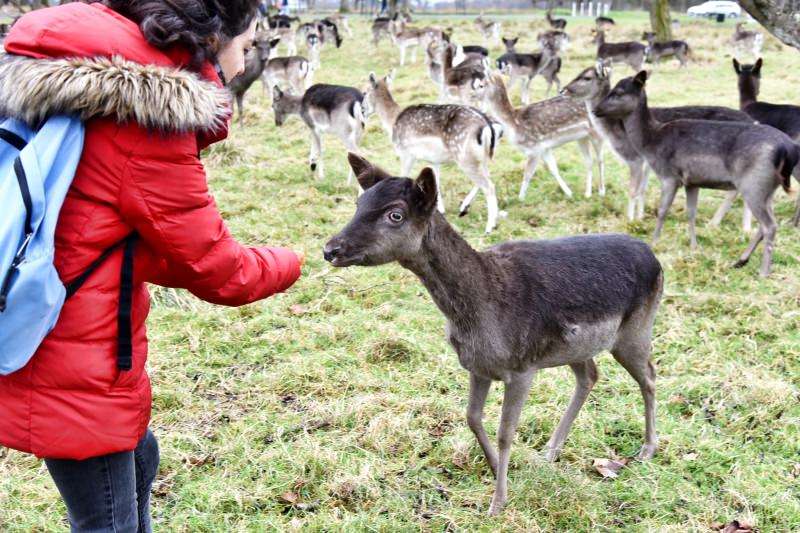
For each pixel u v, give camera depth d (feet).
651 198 25.73
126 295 5.84
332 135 36.63
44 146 5.38
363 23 112.68
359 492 10.61
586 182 28.12
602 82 24.41
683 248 20.45
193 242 5.93
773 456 11.33
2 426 5.87
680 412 12.69
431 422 12.32
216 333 15.53
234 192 26.02
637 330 10.66
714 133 19.33
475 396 10.08
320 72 61.67
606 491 10.62
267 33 71.87
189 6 5.75
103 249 5.74
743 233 21.63
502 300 9.30
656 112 24.56
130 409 6.07
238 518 10.19
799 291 16.96
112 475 6.23
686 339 15.07
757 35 69.62
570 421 11.45
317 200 24.89
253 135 36.65
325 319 16.35
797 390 13.08
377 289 17.87
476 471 11.16
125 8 5.78
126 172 5.57
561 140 25.16
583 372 11.25
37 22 5.49
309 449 11.46
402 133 24.62
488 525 9.95
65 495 6.28
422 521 10.12
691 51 66.33
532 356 9.60
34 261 5.21
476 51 63.77
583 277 9.85
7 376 5.77
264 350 14.90
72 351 5.71
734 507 10.27
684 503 10.39
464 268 9.16
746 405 12.63
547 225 23.04
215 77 6.11
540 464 10.93
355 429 12.14
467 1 204.13
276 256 6.88
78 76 5.21
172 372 13.85
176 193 5.74
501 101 25.07
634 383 13.47
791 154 18.20
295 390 13.43
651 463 11.26
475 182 22.95
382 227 8.68
